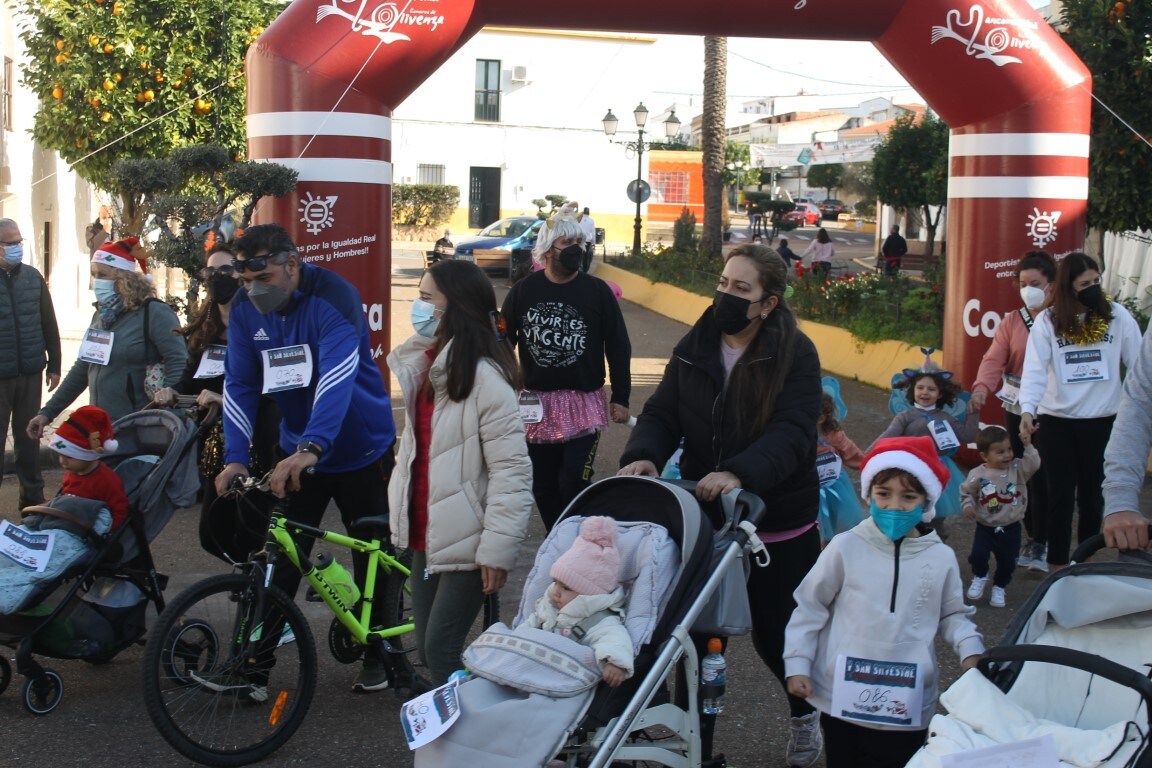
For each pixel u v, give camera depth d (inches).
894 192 1116.5
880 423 474.6
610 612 147.0
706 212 1069.8
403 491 182.2
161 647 182.7
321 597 213.3
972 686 136.2
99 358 288.0
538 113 1770.4
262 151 386.3
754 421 171.9
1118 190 465.7
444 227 1733.5
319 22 379.6
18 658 203.6
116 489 217.8
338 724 205.2
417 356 183.8
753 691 221.1
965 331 411.5
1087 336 270.2
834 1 396.8
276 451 217.8
